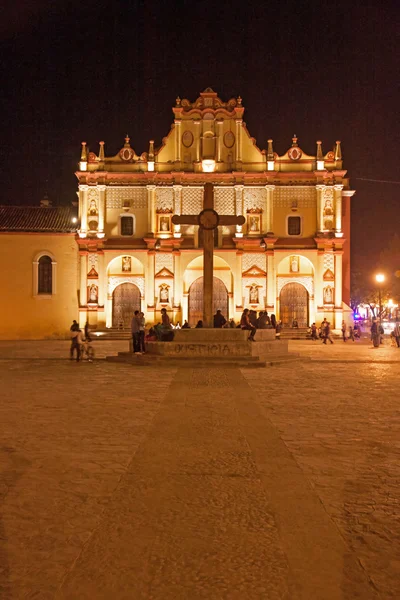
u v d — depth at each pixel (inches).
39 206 1943.9
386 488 266.4
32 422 413.4
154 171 1830.7
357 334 1775.3
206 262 928.3
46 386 612.7
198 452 327.9
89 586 173.9
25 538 209.6
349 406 482.3
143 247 1818.4
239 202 1828.2
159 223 1840.6
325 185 1825.8
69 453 327.3
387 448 339.0
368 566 187.9
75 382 647.8
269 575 180.4
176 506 240.1
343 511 237.0
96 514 232.5
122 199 1844.2
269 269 1813.5
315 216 1835.6
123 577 179.2
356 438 363.3
